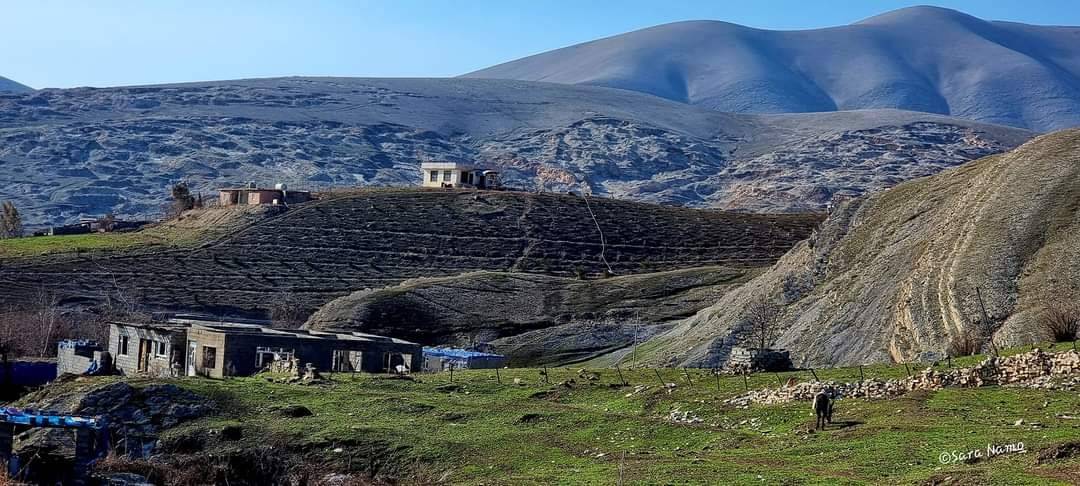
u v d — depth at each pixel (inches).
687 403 1841.8
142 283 6008.9
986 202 3560.5
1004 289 2989.7
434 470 1619.1
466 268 6973.4
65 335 4392.2
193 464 1685.5
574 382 2188.7
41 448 1617.9
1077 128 3954.2
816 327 3496.6
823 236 4288.9
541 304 5423.2
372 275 6653.5
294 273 6510.8
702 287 5625.0
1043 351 1708.9
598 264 7239.2
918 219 3946.9
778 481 1251.2
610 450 1584.6
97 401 2063.2
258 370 2758.4
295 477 1626.5
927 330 2962.6
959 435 1381.6
